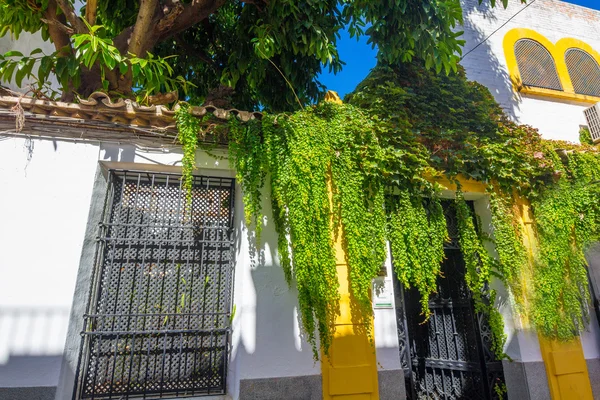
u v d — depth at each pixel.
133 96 4.63
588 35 7.86
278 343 3.47
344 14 4.59
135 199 3.82
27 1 3.90
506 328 4.41
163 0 4.88
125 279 3.55
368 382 3.48
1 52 6.09
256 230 3.62
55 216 3.37
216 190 4.07
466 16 6.98
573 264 4.56
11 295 3.06
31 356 2.98
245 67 5.24
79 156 3.60
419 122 4.59
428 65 4.38
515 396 4.19
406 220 3.96
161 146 3.83
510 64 6.91
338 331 3.57
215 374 3.51
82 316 3.31
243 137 3.79
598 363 4.48
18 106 3.38
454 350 4.84
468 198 4.85
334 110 4.10
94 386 3.23
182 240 3.78
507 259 4.34
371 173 3.82
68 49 3.94
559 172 4.74
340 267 3.73
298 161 3.63
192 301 3.64
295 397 3.35
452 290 5.00
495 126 5.00
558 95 6.89
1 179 3.34
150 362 3.41
